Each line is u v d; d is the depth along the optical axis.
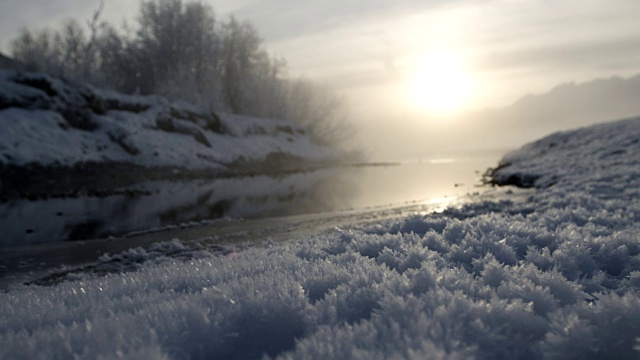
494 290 1.62
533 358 1.14
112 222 13.58
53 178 21.09
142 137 28.89
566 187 12.38
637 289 1.81
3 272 7.83
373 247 2.73
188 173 28.62
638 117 25.83
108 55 42.50
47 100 25.17
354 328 1.17
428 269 1.79
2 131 21.59
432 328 1.16
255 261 2.45
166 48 43.31
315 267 2.02
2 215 14.36
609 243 2.58
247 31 49.31
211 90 40.88
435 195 18.36
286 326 1.31
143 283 2.12
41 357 1.02
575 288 1.67
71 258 8.91
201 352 1.17
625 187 10.82
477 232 3.12
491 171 29.58
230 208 16.42
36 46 33.50
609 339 1.17
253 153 36.75
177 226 12.69
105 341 1.12
